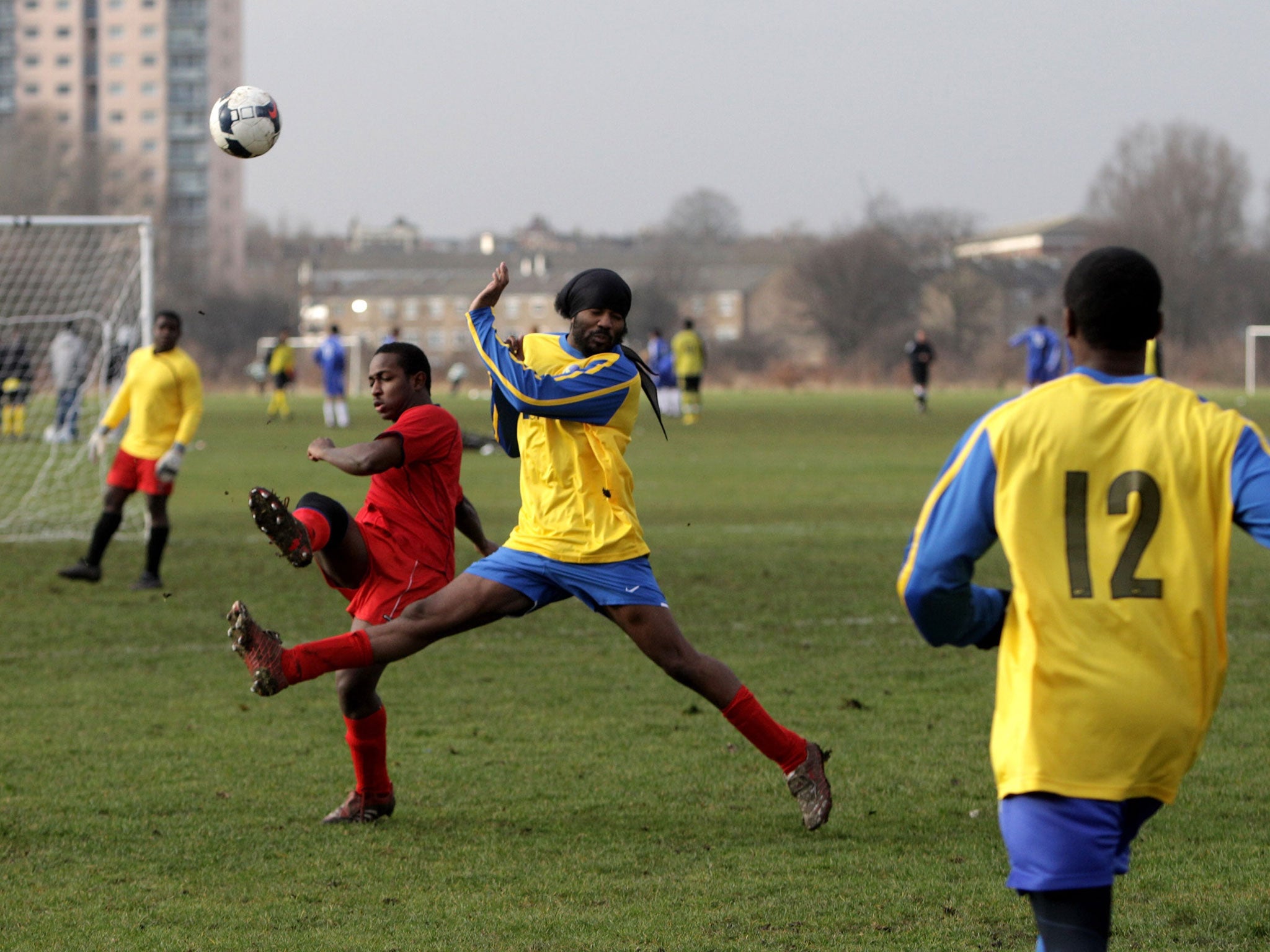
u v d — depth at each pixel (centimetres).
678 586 3781
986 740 2231
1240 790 1947
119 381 5641
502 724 2358
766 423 11775
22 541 4919
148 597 3650
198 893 1564
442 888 1580
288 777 2042
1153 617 980
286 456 8344
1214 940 1409
